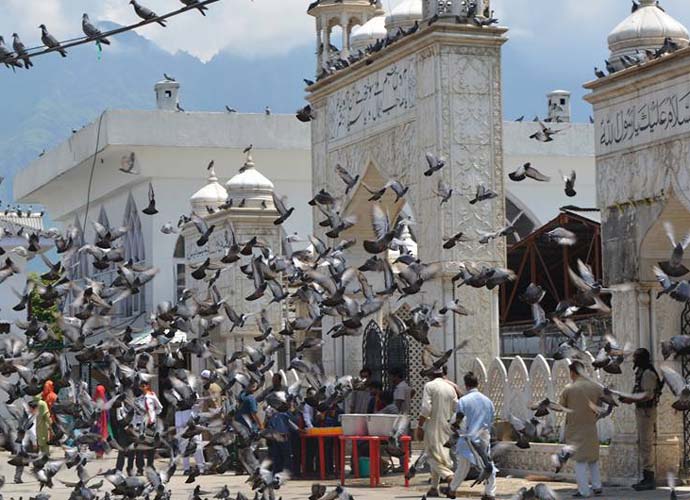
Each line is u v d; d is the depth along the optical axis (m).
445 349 22.77
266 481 14.98
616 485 19.28
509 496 18.25
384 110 25.38
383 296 15.43
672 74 18.78
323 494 13.74
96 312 16.91
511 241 43.25
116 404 16.45
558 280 33.59
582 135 43.44
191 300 20.34
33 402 24.12
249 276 17.61
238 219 32.16
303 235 41.97
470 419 18.08
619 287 17.77
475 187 23.31
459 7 23.77
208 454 22.34
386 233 15.10
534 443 20.80
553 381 20.53
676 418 19.19
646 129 19.41
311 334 29.38
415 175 24.09
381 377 25.61
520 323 33.12
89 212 46.94
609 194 20.17
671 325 19.62
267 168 41.59
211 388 22.22
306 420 22.30
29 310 31.81
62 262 17.22
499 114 23.59
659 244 19.55
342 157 27.12
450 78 23.36
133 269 17.20
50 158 45.94
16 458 15.48
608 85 20.06
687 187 18.52
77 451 15.66
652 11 20.59
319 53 28.92
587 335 26.59
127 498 14.73
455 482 18.02
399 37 24.50
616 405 15.34
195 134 40.41
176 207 40.88
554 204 43.47
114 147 39.88
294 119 41.41
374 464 20.56
